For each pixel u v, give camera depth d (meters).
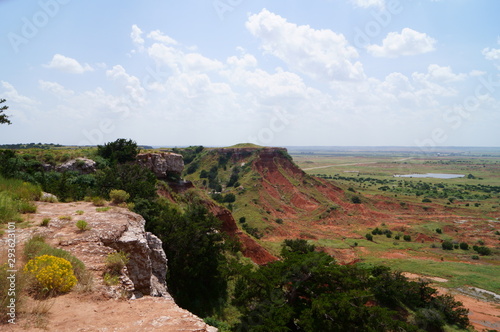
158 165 46.12
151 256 16.67
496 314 34.41
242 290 23.92
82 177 33.25
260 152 111.19
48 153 37.75
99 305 8.00
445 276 45.09
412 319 32.41
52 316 6.99
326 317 20.30
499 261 53.22
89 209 17.27
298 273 23.34
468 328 31.58
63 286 8.15
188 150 125.31
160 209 28.12
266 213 80.19
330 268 22.84
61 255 9.63
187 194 48.38
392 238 68.19
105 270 10.22
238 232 47.19
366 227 76.88
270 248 51.34
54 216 14.66
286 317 19.81
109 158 42.19
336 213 83.88
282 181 102.38
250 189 91.06
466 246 60.81
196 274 24.03
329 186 105.94
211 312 23.86
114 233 13.05
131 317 7.47
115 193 20.58
